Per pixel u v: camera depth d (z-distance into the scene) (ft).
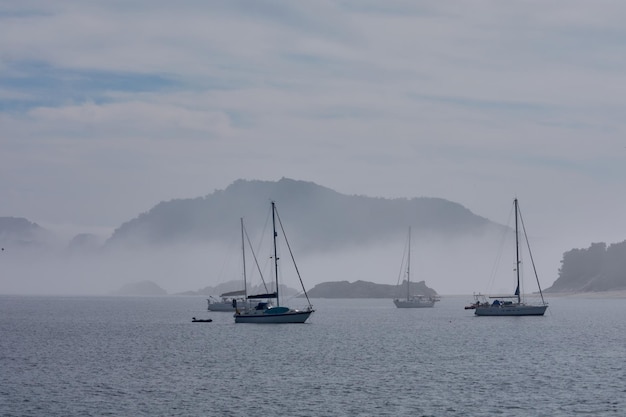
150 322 620.90
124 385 247.29
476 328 520.83
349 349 357.82
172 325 566.36
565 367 289.53
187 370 282.15
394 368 286.25
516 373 272.31
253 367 289.94
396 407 212.02
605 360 313.32
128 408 211.82
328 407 212.23
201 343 392.47
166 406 213.87
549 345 381.81
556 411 207.62
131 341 410.31
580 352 345.31
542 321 615.16
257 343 390.83
